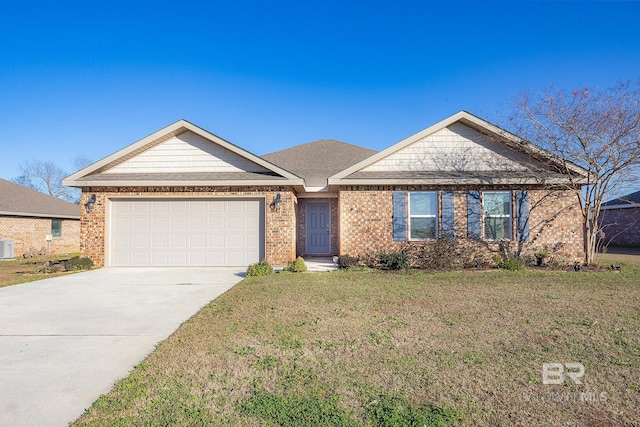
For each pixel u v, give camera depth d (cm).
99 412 336
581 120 1271
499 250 1364
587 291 844
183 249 1412
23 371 432
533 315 636
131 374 418
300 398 356
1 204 2161
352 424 313
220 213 1419
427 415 325
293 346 495
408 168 1441
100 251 1391
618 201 2552
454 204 1385
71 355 483
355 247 1384
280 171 1409
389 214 1389
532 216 1378
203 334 551
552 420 317
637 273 1136
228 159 1472
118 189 1404
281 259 1380
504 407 338
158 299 816
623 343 494
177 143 1484
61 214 2484
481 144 1440
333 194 1634
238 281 1054
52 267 1360
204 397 361
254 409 337
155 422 318
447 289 880
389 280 1021
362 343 504
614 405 340
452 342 504
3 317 668
